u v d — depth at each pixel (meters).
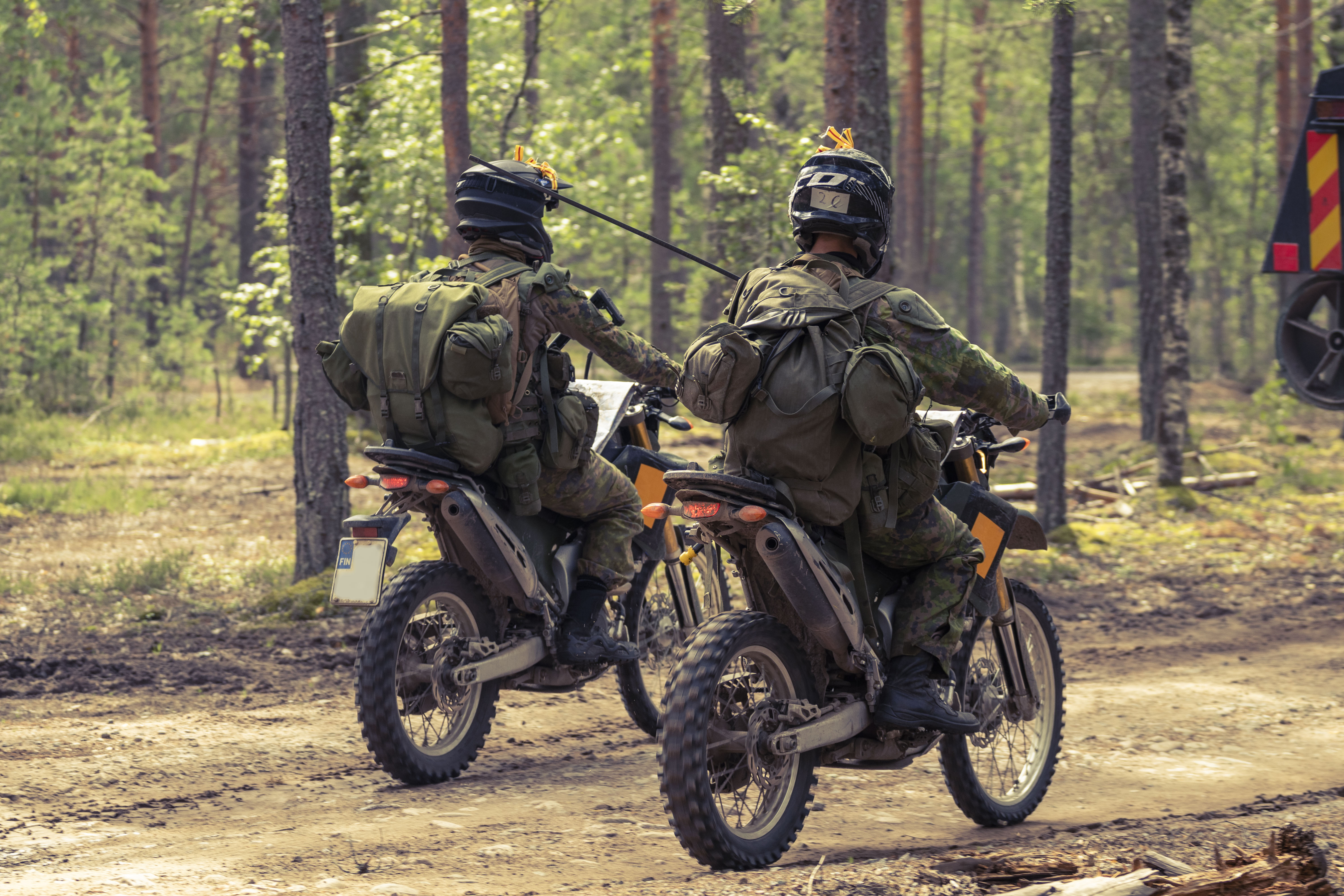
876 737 6.06
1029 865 5.32
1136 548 17.69
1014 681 6.88
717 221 18.39
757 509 5.34
